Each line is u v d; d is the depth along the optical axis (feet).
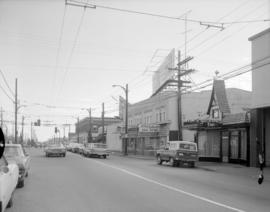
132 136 201.87
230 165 103.65
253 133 98.17
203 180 63.57
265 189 53.16
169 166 103.19
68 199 40.01
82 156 153.69
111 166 91.25
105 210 33.99
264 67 93.40
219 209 34.76
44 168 81.66
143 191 46.47
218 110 121.49
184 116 157.89
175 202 38.42
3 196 26.18
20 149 53.21
